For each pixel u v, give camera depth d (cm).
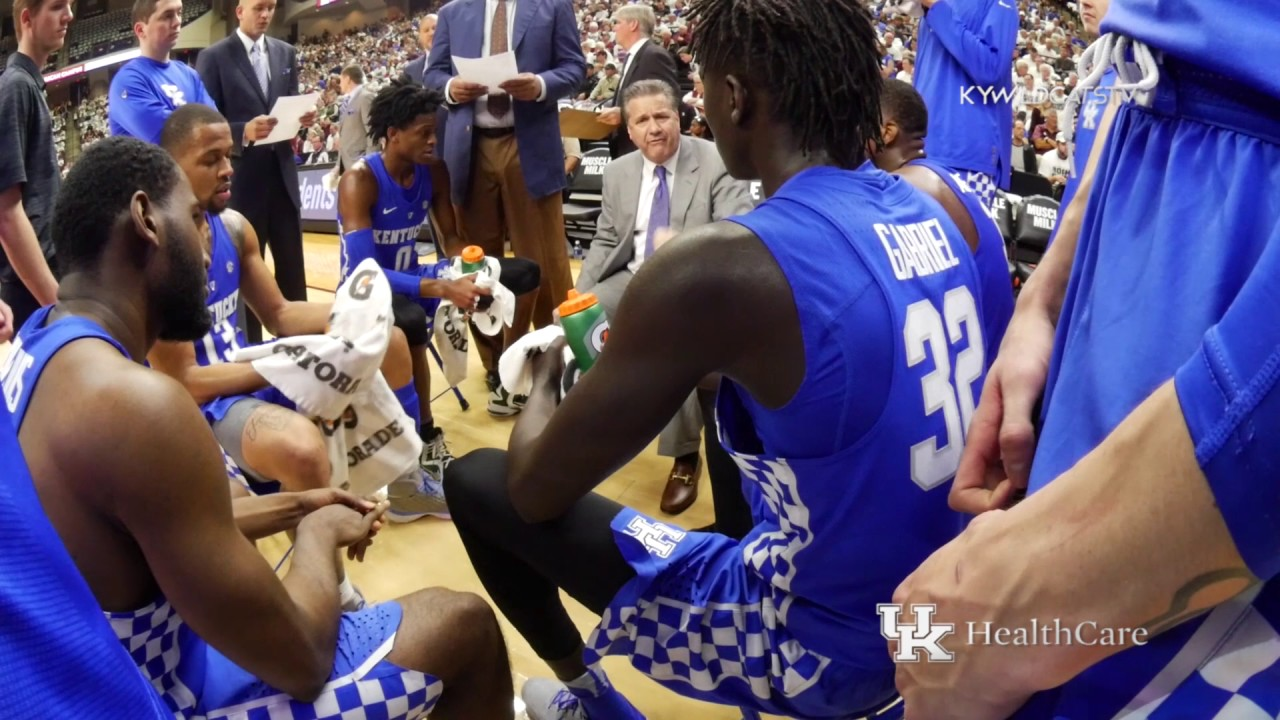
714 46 90
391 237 267
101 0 671
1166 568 39
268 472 168
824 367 81
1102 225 54
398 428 186
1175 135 49
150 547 84
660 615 104
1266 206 44
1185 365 39
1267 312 36
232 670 100
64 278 97
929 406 85
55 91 708
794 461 86
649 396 86
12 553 43
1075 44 362
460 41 319
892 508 86
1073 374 54
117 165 96
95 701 47
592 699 133
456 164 311
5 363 94
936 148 282
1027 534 45
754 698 103
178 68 308
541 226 317
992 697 49
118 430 81
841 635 94
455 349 270
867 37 91
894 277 85
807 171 90
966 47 269
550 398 117
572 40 311
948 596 49
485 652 116
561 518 110
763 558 97
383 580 197
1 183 221
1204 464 37
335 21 627
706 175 260
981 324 95
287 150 349
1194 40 45
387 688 104
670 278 82
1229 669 43
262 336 386
